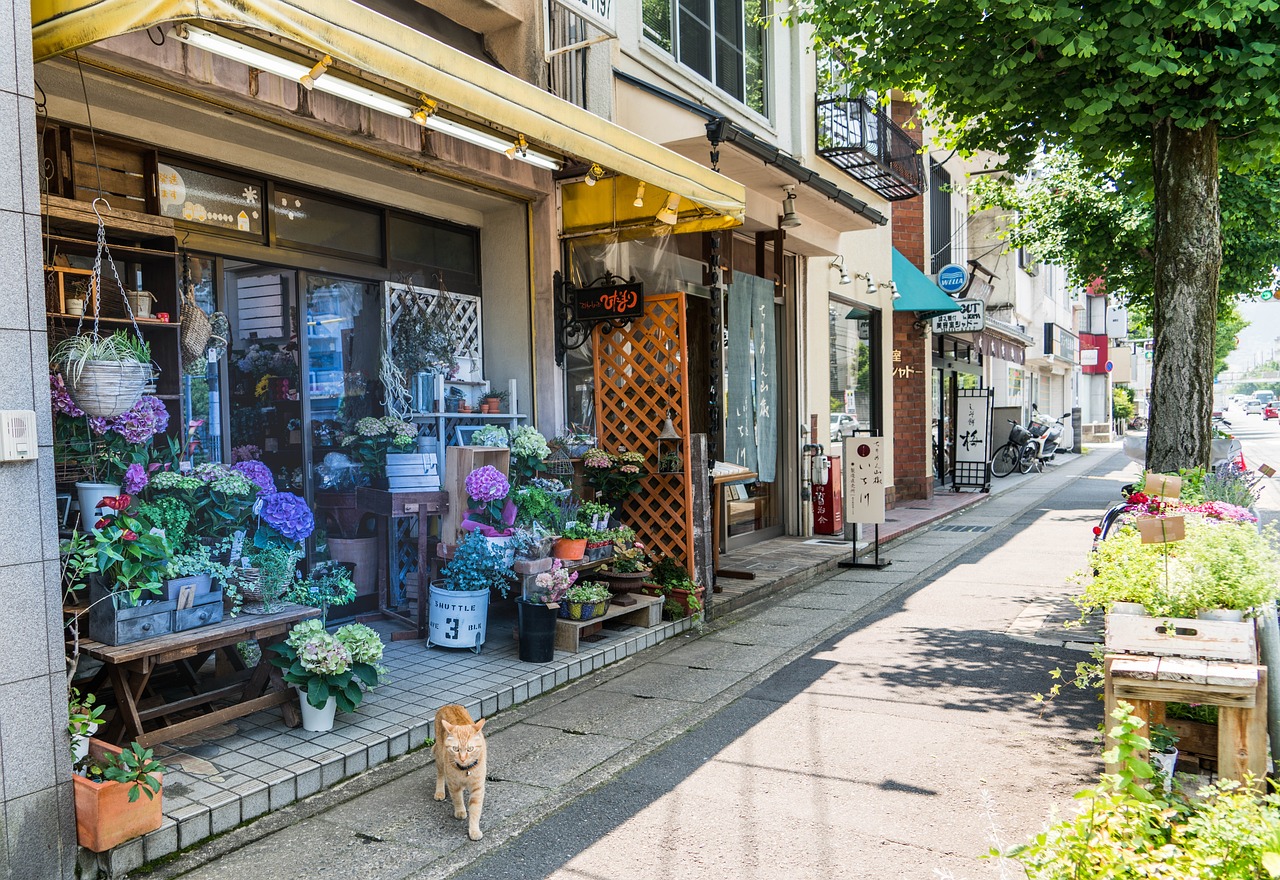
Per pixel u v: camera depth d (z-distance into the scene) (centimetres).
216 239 541
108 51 408
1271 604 361
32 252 309
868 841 346
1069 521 1332
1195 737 364
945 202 1961
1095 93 617
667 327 716
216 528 455
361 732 441
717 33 953
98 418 404
